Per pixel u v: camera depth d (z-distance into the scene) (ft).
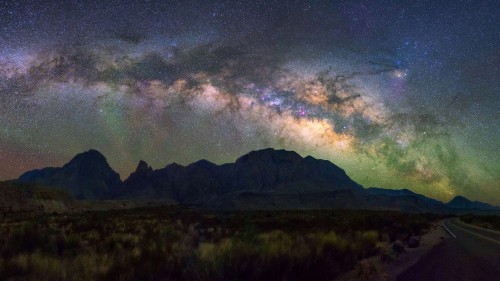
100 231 80.64
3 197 222.28
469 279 32.48
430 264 41.86
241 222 111.65
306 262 36.63
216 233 70.28
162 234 62.08
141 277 31.53
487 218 176.55
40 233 49.49
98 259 36.50
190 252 37.50
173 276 32.91
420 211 611.47
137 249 42.24
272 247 38.40
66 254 45.14
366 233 65.05
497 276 33.68
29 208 226.58
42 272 31.83
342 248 45.32
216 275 33.04
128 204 391.24
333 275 36.47
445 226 127.13
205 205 551.18
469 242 67.97
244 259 34.94
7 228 76.84
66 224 100.48
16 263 33.42
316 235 53.83
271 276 34.19
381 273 37.04
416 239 65.77
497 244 64.49
